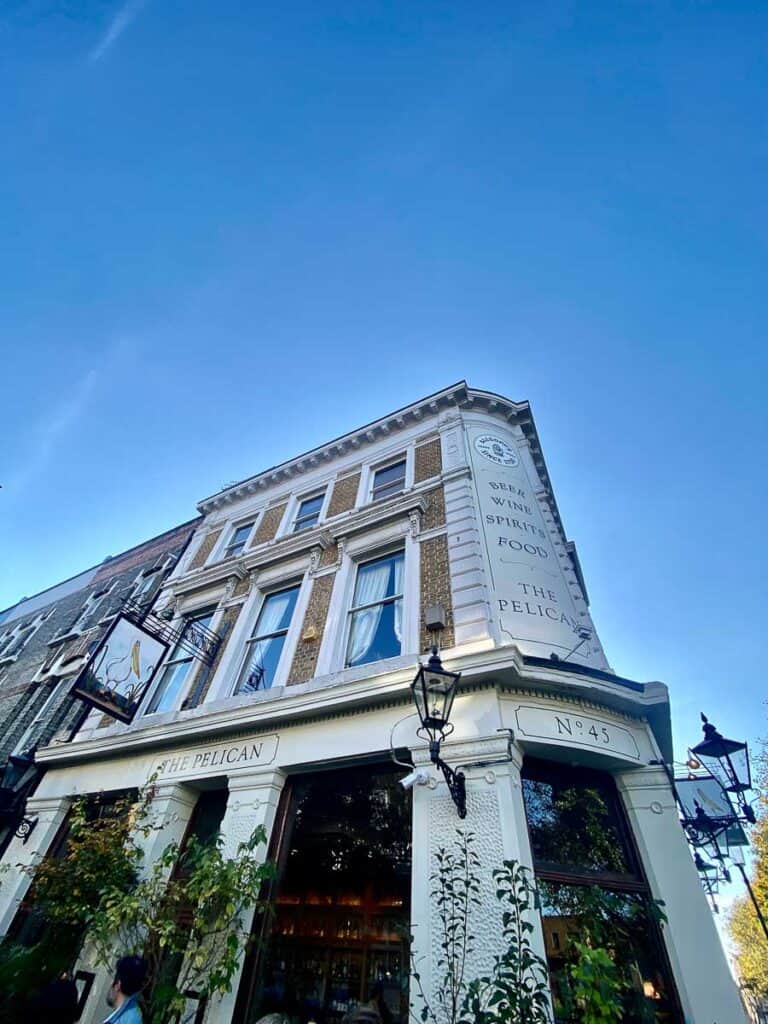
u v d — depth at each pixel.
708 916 4.84
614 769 6.01
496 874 4.54
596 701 6.23
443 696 5.34
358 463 12.92
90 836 7.25
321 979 6.96
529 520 9.30
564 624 7.61
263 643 9.92
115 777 8.70
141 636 9.32
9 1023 6.04
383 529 9.97
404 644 7.59
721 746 6.62
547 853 5.35
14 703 14.76
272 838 6.59
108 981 6.35
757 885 16.53
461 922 4.76
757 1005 24.73
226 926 5.50
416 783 5.74
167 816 7.54
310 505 13.18
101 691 8.34
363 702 6.76
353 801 7.57
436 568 8.46
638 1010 4.38
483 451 10.68
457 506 9.19
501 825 5.09
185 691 9.82
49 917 7.02
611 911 4.94
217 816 7.68
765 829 17.16
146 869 7.00
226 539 14.16
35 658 16.81
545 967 4.20
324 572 10.06
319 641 8.74
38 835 8.77
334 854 8.09
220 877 5.50
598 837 5.62
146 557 18.34
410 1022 4.51
